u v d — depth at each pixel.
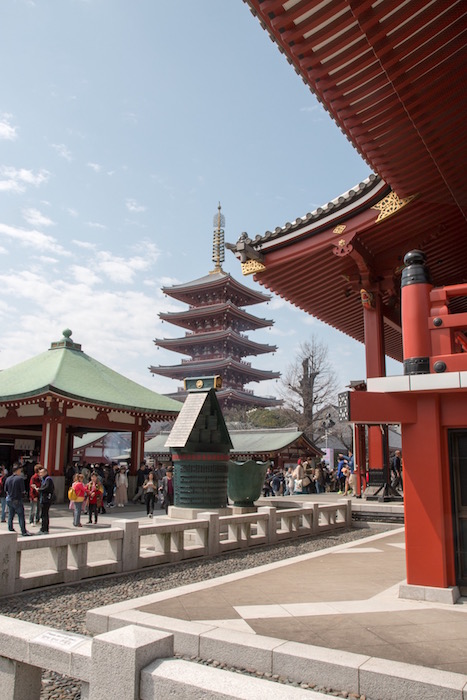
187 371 64.19
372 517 16.19
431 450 6.82
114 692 3.28
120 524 10.05
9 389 25.97
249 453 41.09
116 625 5.66
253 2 7.61
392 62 7.87
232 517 12.21
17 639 3.90
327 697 2.81
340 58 8.32
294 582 7.57
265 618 5.74
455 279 18.88
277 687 2.94
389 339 24.45
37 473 16.97
